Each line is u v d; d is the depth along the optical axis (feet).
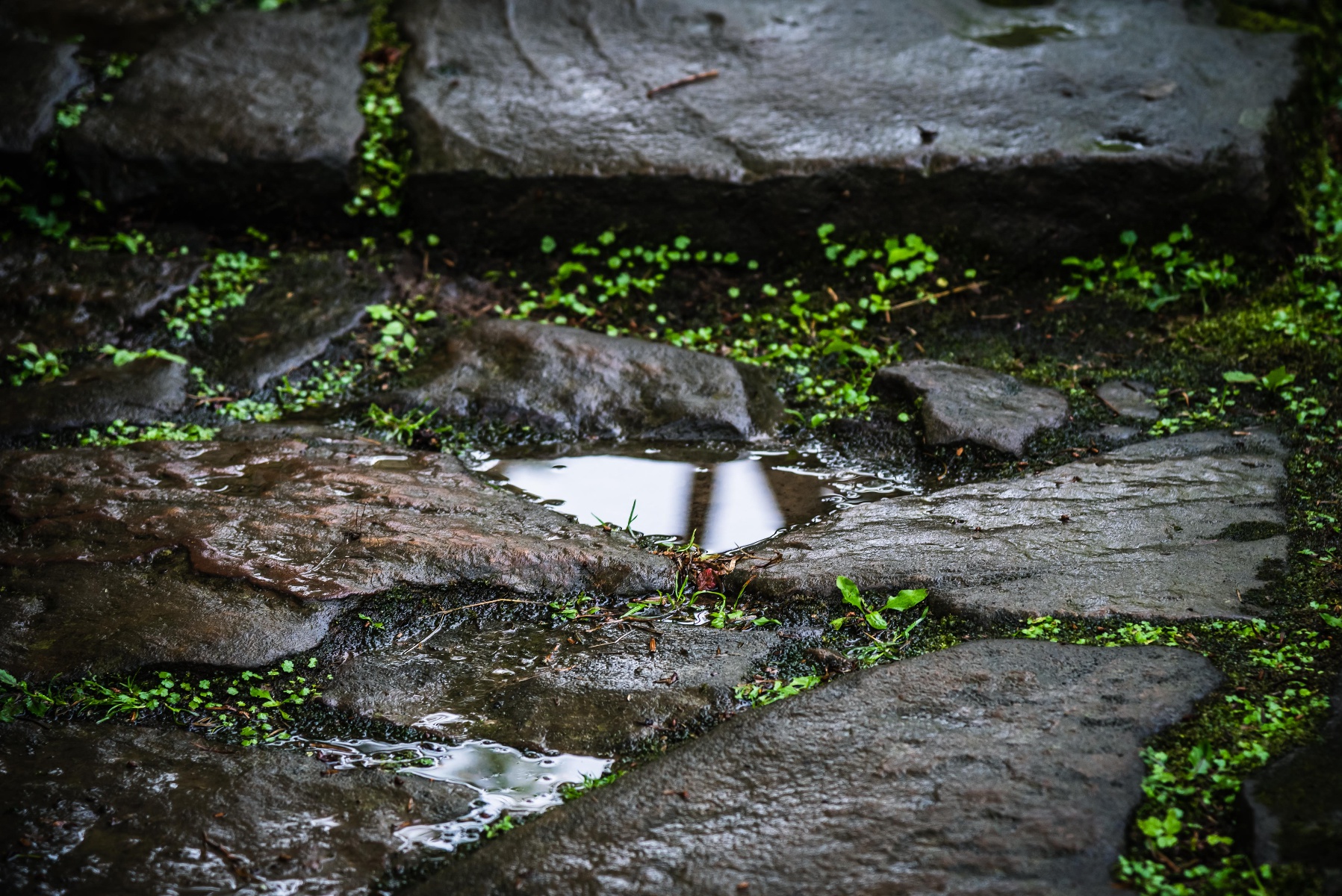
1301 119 20.36
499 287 20.36
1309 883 7.97
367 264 20.57
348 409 17.34
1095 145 19.22
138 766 10.12
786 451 16.16
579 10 23.61
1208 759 9.33
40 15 24.45
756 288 19.86
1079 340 18.10
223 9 24.75
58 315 19.06
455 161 20.38
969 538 13.24
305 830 9.36
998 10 23.36
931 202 19.48
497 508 14.21
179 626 11.88
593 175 19.95
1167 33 21.97
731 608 12.52
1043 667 10.66
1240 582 12.00
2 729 10.61
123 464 15.11
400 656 11.76
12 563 12.92
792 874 8.43
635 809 9.23
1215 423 15.65
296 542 13.23
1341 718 9.73
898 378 16.99
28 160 20.75
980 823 8.77
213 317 19.36
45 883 8.74
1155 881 8.22
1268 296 18.12
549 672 11.43
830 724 10.07
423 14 23.72
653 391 17.06
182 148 20.76
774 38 22.58
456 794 9.83
